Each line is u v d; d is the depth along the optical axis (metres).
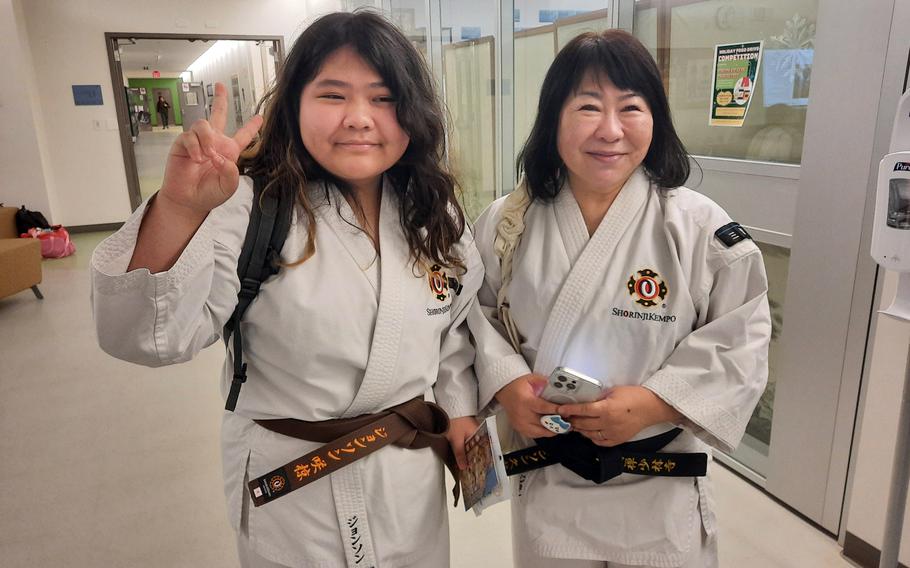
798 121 1.96
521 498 1.27
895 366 1.69
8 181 6.59
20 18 6.62
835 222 1.81
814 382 1.95
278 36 7.86
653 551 1.17
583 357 1.16
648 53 1.08
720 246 1.11
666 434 1.18
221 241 0.88
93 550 2.05
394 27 0.97
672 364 1.13
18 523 2.19
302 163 1.00
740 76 2.14
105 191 7.56
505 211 1.25
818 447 1.97
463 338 1.25
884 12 1.60
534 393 1.15
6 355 3.75
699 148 2.37
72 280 5.38
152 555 2.02
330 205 1.00
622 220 1.15
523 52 3.48
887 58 1.60
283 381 0.99
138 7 7.24
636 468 1.17
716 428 1.09
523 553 1.29
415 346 1.03
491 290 1.29
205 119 0.77
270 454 1.00
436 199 1.06
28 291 5.07
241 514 1.04
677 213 1.14
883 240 1.10
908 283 1.12
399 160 1.05
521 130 3.64
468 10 4.02
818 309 1.90
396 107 0.96
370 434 1.00
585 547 1.20
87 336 4.04
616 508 1.18
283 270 0.95
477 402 1.25
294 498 1.00
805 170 1.87
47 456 2.62
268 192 0.95
